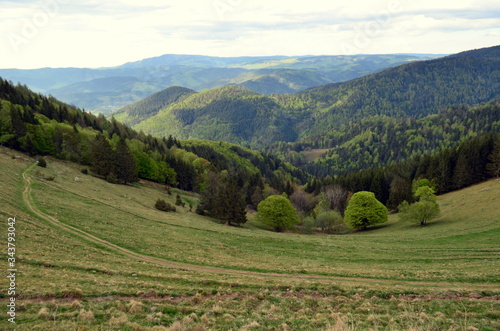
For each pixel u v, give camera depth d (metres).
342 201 102.00
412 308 21.83
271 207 77.75
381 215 77.25
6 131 82.94
